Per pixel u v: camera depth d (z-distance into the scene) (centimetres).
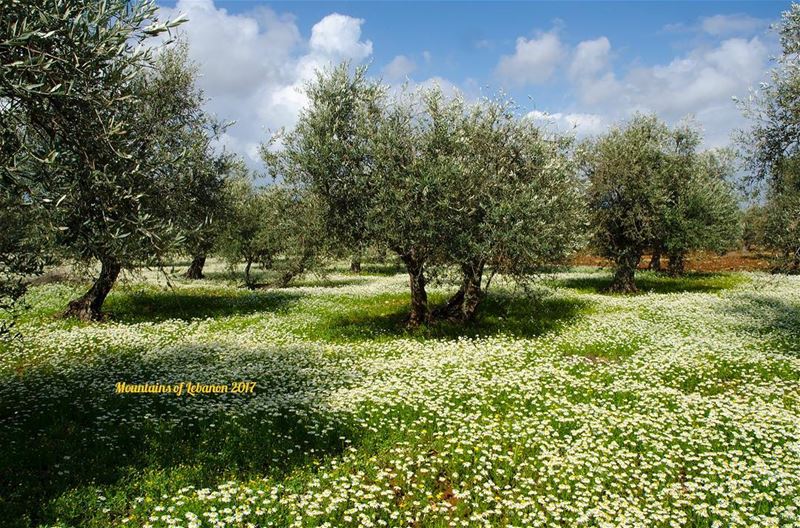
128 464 838
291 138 1769
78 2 671
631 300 2677
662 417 1049
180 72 1930
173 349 1595
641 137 2945
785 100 1680
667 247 3103
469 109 1755
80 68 653
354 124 1739
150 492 762
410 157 1686
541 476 827
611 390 1229
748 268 4681
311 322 2081
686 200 2983
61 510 704
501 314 2230
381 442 956
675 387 1286
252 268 4691
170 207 883
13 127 646
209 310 2342
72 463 827
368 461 880
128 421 995
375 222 1644
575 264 5144
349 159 1678
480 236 1656
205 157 1917
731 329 1956
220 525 668
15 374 1297
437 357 1504
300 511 730
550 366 1398
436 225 1603
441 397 1134
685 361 1468
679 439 955
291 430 976
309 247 1891
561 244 1822
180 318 2156
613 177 2928
